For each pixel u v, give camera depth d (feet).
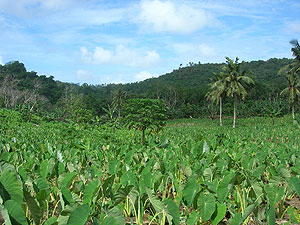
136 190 13.03
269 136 71.26
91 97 211.41
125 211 14.92
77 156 23.68
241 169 18.40
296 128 89.35
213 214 11.95
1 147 26.43
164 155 24.41
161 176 15.38
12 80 201.77
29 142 36.19
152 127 41.50
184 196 12.85
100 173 16.51
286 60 376.07
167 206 11.75
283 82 265.54
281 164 21.29
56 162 17.57
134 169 18.65
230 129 110.63
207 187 13.76
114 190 14.62
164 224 12.97
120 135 58.95
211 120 179.93
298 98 124.98
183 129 106.32
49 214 13.64
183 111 208.44
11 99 165.07
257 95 237.45
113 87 387.55
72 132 52.01
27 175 15.56
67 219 10.32
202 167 17.57
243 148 32.78
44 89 261.03
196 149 25.72
